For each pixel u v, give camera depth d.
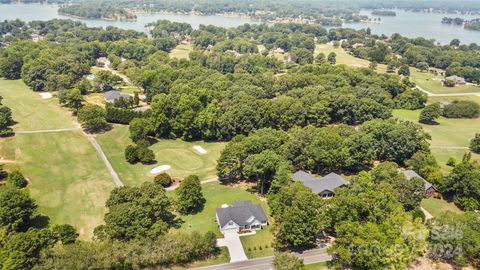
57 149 111.38
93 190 90.25
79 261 57.38
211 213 83.06
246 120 121.75
